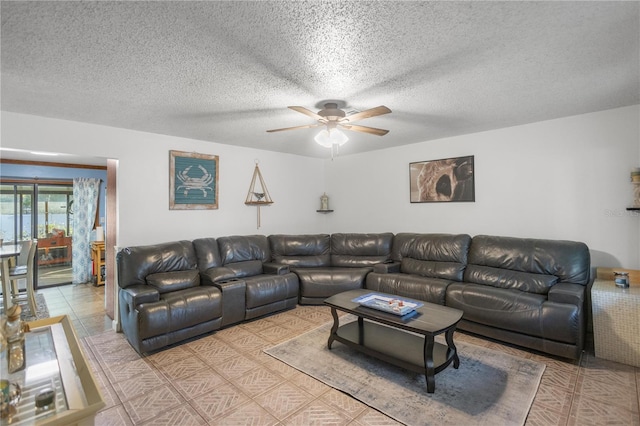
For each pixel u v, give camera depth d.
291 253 4.89
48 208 5.86
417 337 2.86
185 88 2.52
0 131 3.01
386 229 5.18
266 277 3.97
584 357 2.75
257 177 5.10
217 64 2.12
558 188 3.55
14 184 5.43
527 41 1.86
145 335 2.83
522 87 2.58
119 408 2.12
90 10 1.52
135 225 3.84
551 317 2.69
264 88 2.52
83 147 3.46
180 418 2.02
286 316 3.91
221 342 3.16
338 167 5.87
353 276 4.29
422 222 4.74
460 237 4.00
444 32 1.76
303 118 3.35
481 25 1.69
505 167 3.92
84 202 5.80
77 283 5.68
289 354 2.87
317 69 2.20
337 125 2.92
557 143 3.54
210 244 4.10
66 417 1.30
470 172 4.21
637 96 2.83
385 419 1.99
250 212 5.00
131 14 1.56
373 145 4.93
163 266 3.57
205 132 3.95
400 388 2.32
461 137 4.29
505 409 2.06
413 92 2.66
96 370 2.62
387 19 1.63
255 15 1.58
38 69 2.17
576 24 1.69
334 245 5.04
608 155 3.24
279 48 1.91
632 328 2.59
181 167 4.21
